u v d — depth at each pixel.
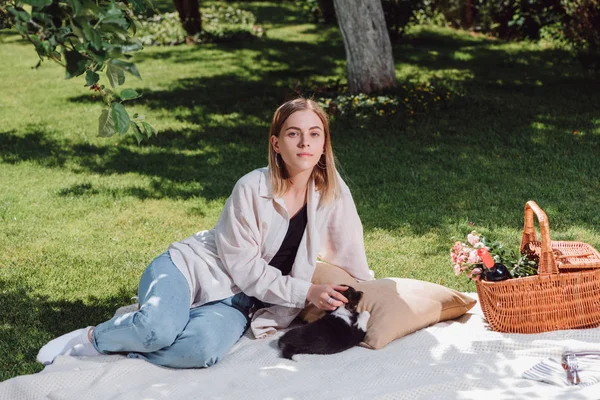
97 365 3.47
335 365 3.49
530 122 9.64
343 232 4.00
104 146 9.10
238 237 3.68
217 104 11.62
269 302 3.73
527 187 7.04
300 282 3.71
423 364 3.46
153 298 3.54
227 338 3.58
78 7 2.54
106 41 2.78
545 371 3.30
